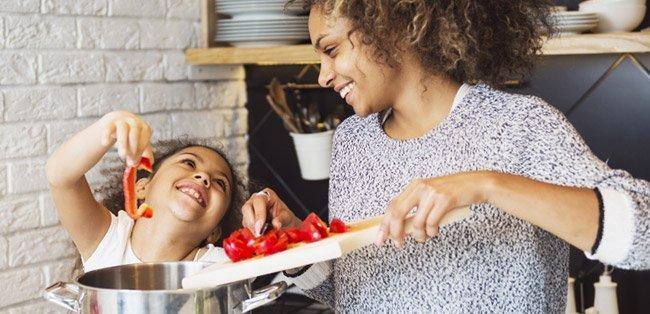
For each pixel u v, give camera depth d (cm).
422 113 139
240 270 121
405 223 121
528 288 134
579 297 234
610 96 227
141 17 239
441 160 136
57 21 219
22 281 214
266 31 237
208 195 177
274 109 267
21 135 212
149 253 176
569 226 118
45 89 217
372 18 129
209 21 252
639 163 225
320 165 257
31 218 215
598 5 207
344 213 146
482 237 134
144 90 241
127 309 116
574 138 129
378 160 142
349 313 145
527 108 132
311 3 137
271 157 273
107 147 153
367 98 136
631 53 223
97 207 174
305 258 118
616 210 116
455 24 131
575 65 229
